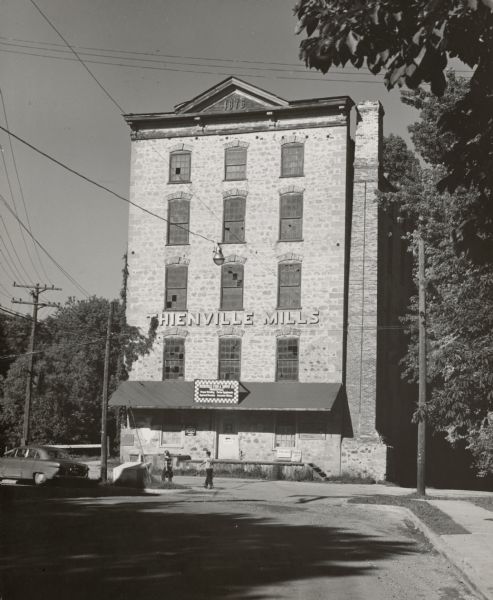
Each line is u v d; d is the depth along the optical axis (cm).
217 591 1089
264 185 4391
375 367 4141
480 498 3059
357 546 1609
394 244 4825
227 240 4419
